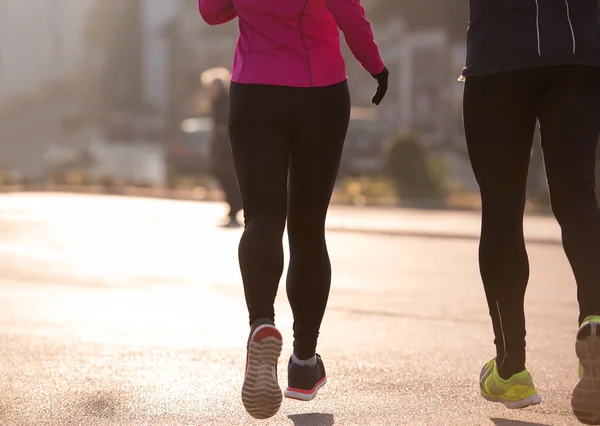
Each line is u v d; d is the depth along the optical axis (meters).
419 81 87.19
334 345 12.20
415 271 21.00
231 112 8.07
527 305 16.30
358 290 17.78
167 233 28.53
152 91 120.25
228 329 13.23
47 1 144.62
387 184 49.56
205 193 46.38
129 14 121.75
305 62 7.93
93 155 92.44
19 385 9.67
